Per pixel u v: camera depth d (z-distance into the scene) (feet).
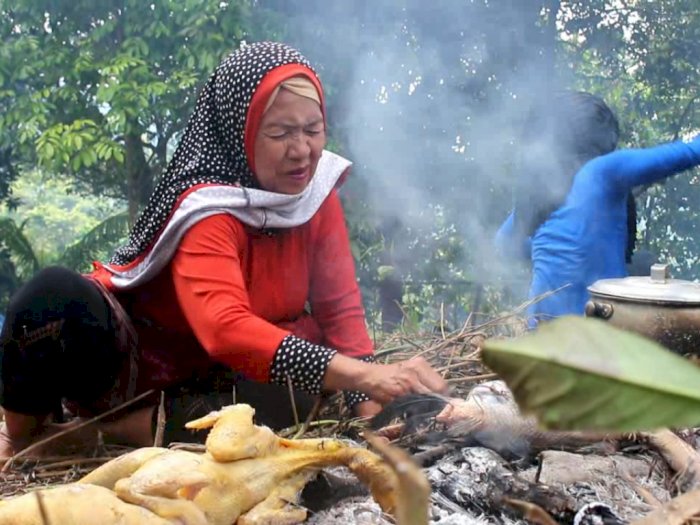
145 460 4.18
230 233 6.29
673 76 18.47
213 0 17.94
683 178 17.75
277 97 6.22
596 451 5.50
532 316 7.52
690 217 17.90
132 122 19.81
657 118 18.70
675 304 5.51
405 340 9.08
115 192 27.96
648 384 1.61
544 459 5.31
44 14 20.76
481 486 4.66
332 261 7.24
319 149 6.51
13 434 6.36
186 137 6.86
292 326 7.08
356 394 6.66
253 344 5.95
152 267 6.46
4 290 27.89
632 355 1.65
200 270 6.17
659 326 5.53
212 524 4.00
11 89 20.84
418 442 5.42
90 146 19.79
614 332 1.70
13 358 6.02
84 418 6.70
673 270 18.06
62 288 5.98
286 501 4.23
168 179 6.79
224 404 6.77
